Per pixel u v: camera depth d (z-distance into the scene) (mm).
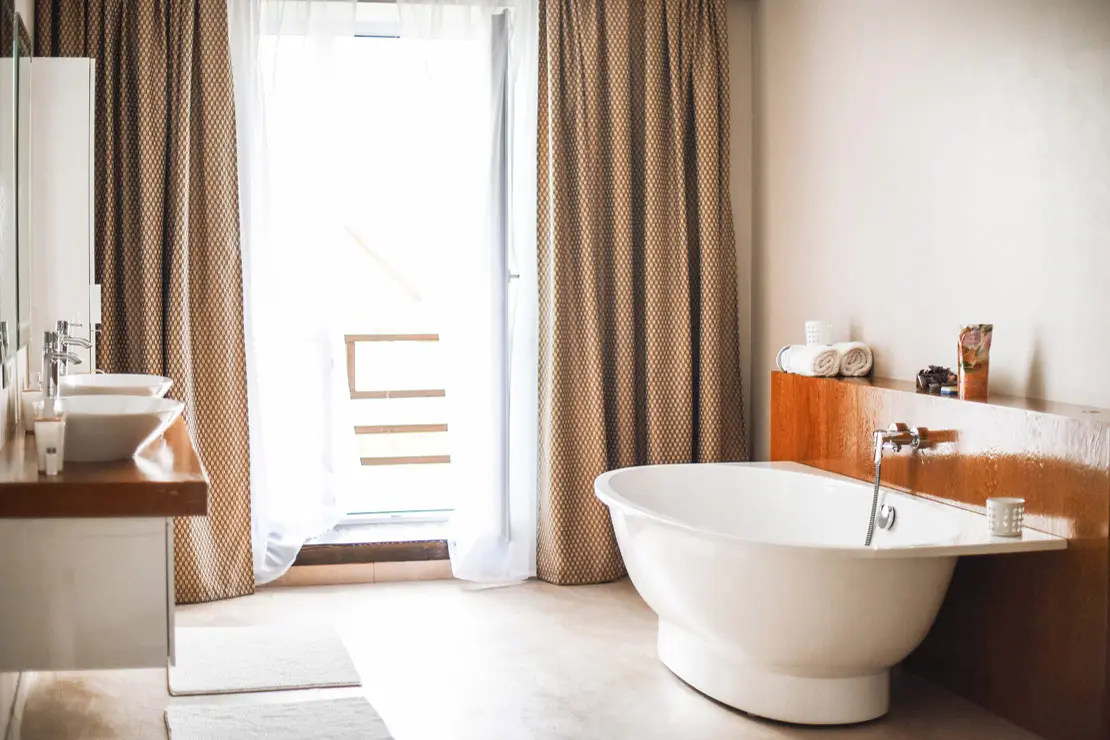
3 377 2771
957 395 3301
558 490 4504
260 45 4312
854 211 4062
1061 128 3014
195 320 4266
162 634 2271
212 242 4242
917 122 3668
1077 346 2986
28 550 2213
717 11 4648
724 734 2996
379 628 3932
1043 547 2785
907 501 3275
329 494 4512
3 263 2816
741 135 4895
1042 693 2932
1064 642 2832
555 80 4465
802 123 4438
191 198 4254
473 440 4531
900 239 3779
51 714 3037
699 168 4605
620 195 4531
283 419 4410
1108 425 2646
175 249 4168
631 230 4570
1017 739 2939
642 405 4695
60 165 3578
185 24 4184
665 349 4617
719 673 3225
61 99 3580
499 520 4559
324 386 4461
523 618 4070
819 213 4316
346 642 3770
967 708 3197
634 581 3539
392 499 6145
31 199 3547
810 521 3742
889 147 3830
